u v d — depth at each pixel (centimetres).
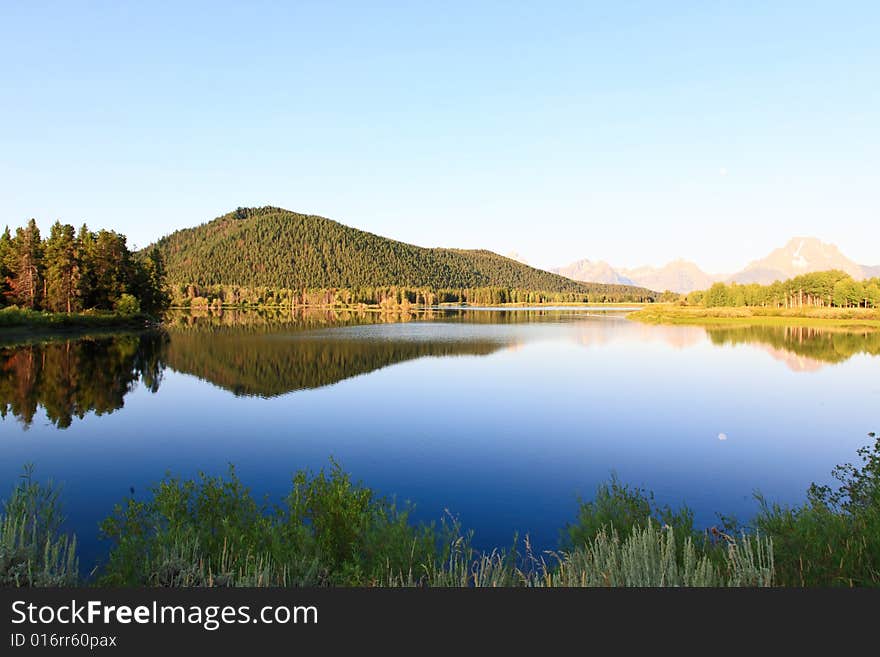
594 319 14650
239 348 6319
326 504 1051
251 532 980
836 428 2767
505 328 10631
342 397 3531
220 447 2312
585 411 3136
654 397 3597
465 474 1970
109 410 3034
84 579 916
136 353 5591
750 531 1177
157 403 3253
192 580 827
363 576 897
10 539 879
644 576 816
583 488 1822
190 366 4766
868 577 819
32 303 8375
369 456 2208
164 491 1073
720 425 2812
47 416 2859
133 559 885
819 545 909
